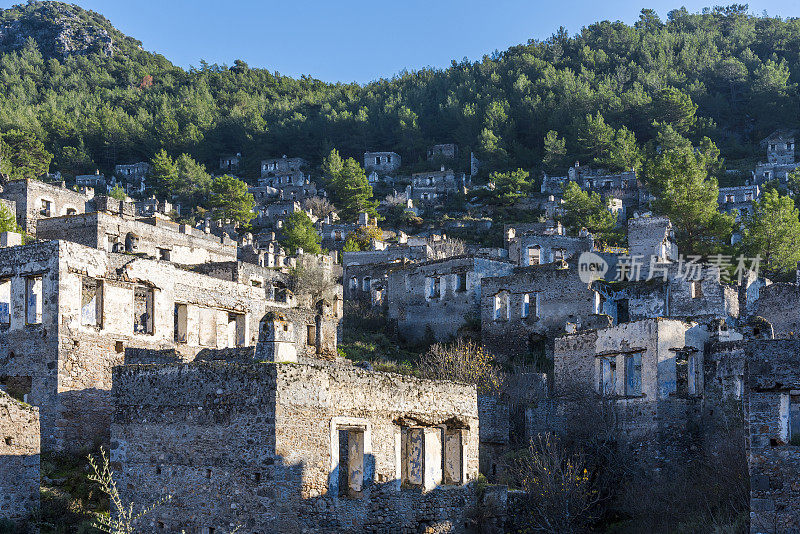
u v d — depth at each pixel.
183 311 43.81
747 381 31.98
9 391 38.72
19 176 138.62
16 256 40.00
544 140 166.62
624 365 46.94
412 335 76.00
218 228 116.75
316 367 29.75
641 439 44.28
